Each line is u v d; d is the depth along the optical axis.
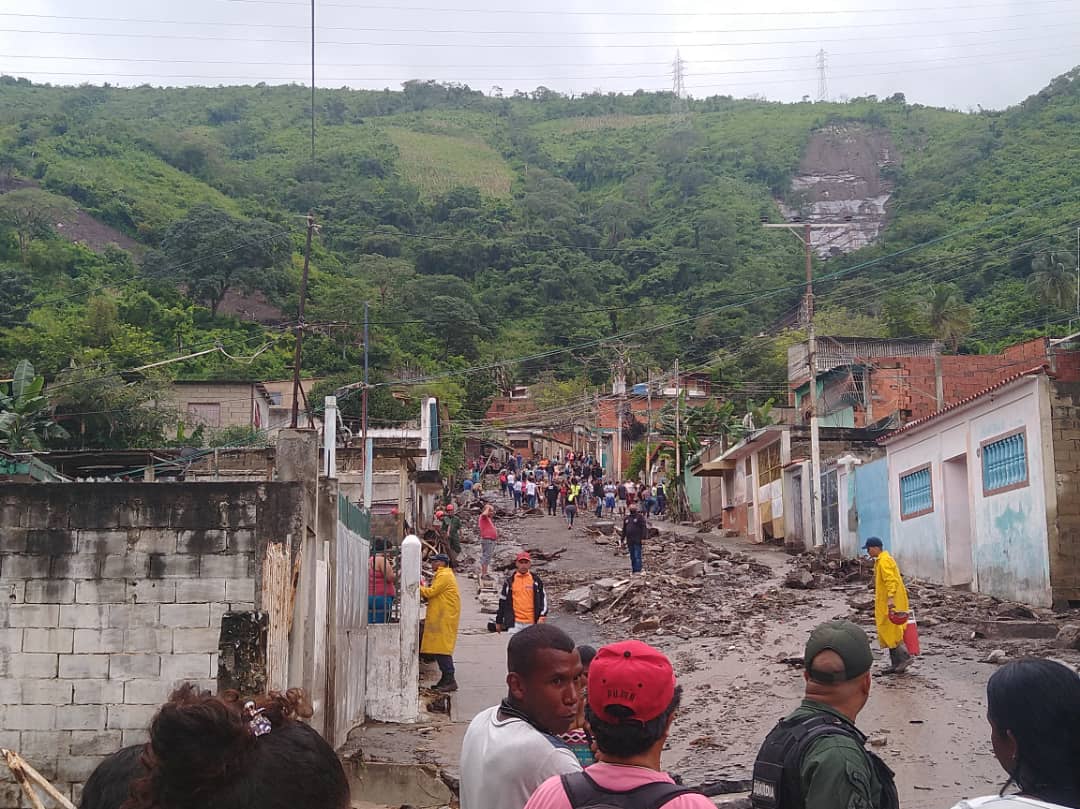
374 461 31.27
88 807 3.05
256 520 10.52
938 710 11.61
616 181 120.31
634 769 3.40
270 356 55.53
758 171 120.12
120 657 10.43
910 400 43.41
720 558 29.45
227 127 125.69
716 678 14.64
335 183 97.94
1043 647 14.79
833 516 30.84
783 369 61.91
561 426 76.31
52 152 84.06
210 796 2.61
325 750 2.81
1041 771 3.56
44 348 45.62
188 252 64.12
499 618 15.52
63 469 29.00
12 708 10.40
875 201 113.56
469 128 152.62
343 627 12.47
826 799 3.80
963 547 22.61
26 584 10.55
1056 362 18.91
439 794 10.74
